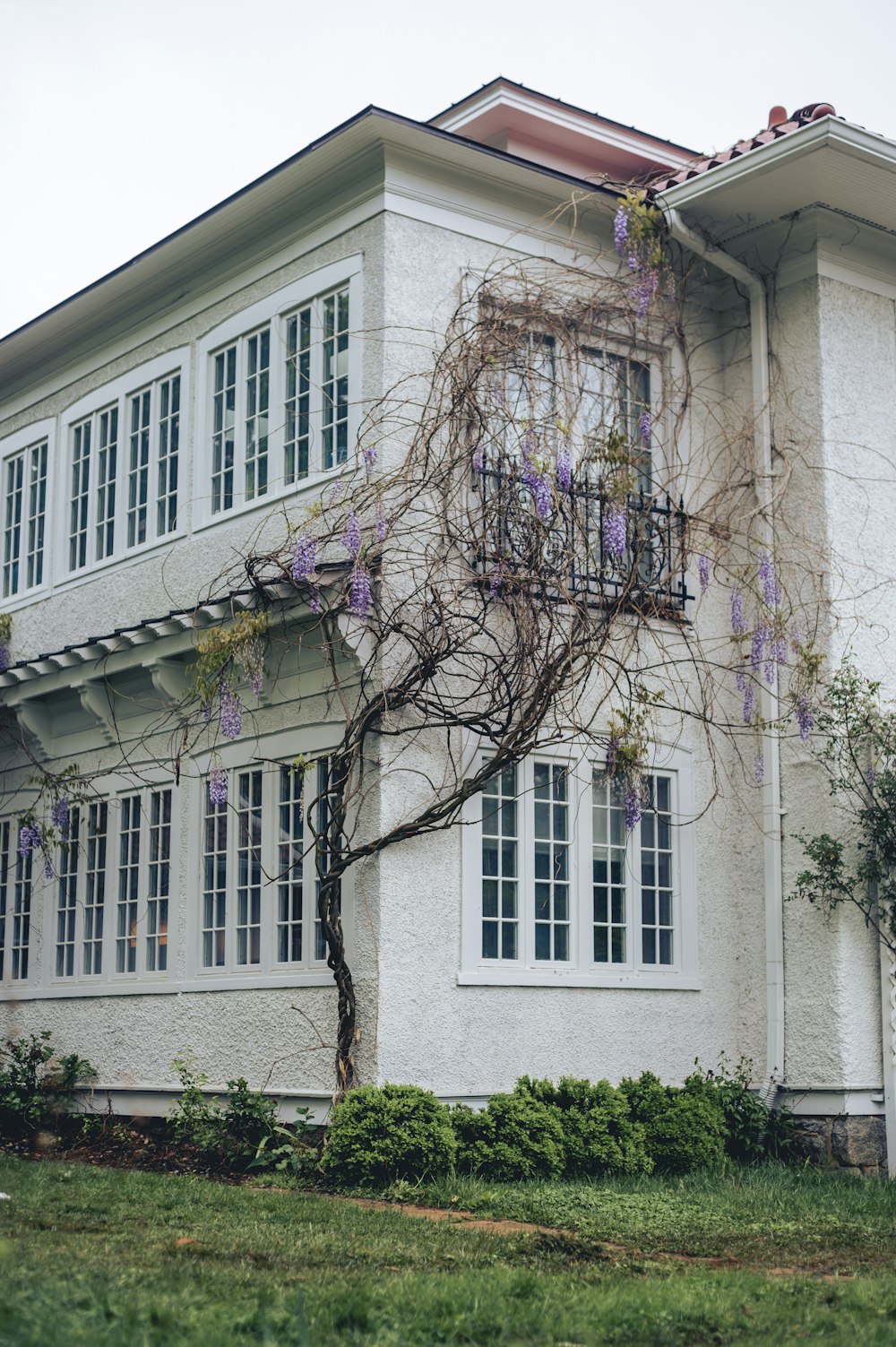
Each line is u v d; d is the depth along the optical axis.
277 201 12.59
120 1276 6.39
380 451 11.41
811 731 12.38
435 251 11.98
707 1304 6.49
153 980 13.09
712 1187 10.29
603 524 11.77
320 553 11.75
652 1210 9.17
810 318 12.88
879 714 12.30
